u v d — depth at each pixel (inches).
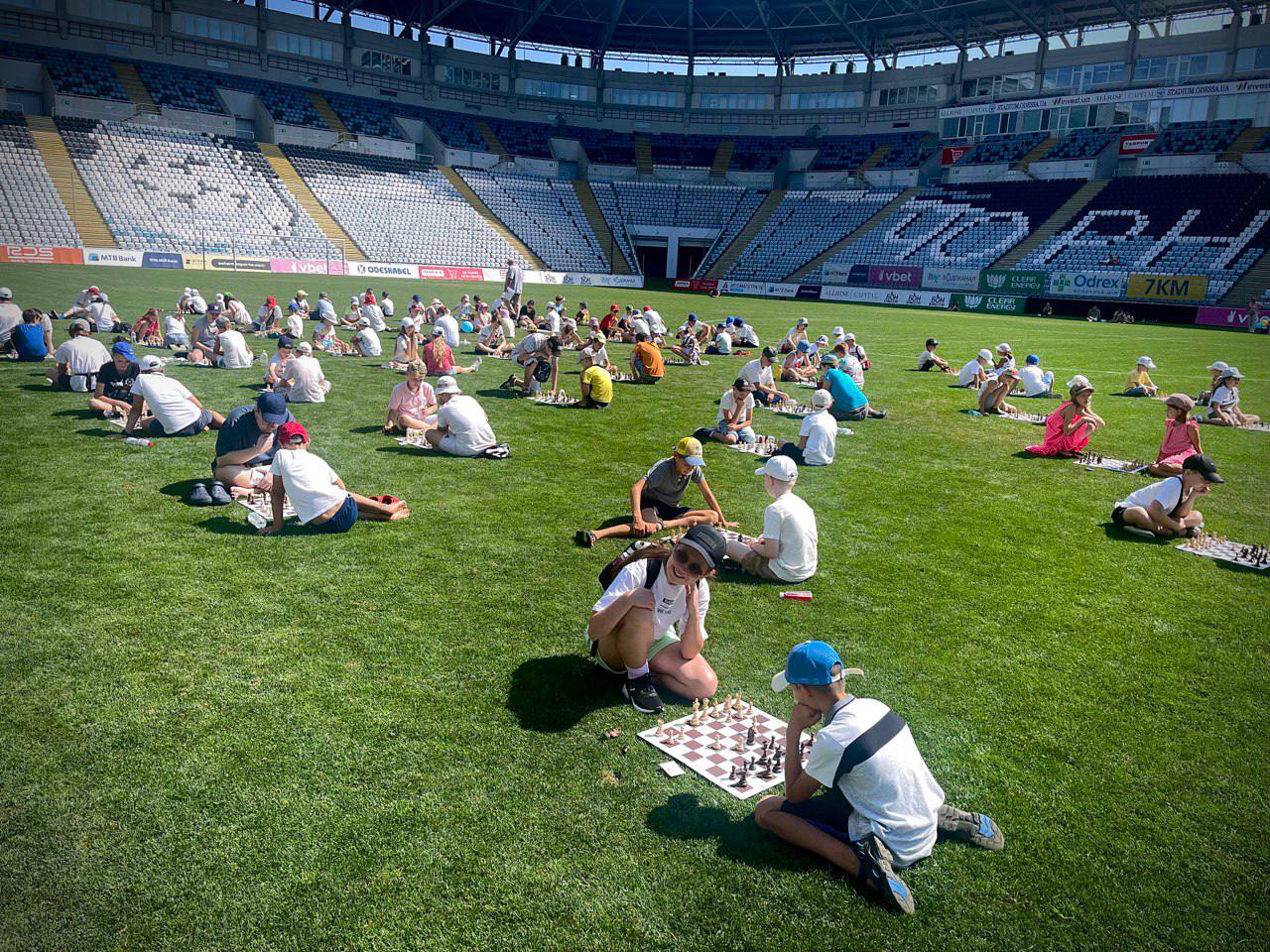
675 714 202.1
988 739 197.0
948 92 2699.3
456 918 137.2
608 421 559.2
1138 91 2272.4
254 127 2477.9
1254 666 239.6
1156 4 2250.2
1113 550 337.7
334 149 2524.6
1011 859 157.8
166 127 2271.2
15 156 1945.1
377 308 1024.2
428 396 489.7
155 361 438.3
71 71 2167.8
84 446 412.8
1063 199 2303.2
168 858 147.5
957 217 2426.2
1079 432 497.4
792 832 156.3
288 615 242.7
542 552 302.7
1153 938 139.6
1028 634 255.4
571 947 132.6
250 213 2150.6
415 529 322.7
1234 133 2146.9
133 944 129.1
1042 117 2479.1
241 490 346.0
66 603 242.5
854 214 2637.8
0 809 157.3
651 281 2778.1
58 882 140.9
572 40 2925.7
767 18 2635.3
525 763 179.6
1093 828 167.3
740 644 239.1
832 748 148.7
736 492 401.4
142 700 195.6
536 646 231.8
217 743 180.9
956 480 444.1
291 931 133.0
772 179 2871.6
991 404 640.4
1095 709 212.8
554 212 2711.6
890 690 217.0
